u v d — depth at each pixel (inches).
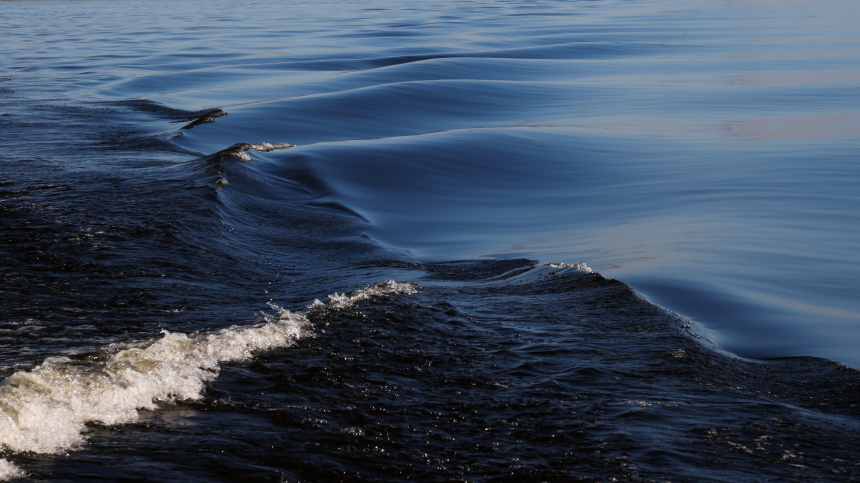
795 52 1615.4
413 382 237.3
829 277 389.7
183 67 1518.2
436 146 739.4
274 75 1400.1
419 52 1722.4
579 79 1344.7
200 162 615.8
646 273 390.6
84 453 188.1
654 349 270.1
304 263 406.9
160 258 377.4
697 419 218.8
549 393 232.1
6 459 182.2
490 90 1190.3
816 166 660.1
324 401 221.6
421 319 291.1
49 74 1418.6
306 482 182.9
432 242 499.2
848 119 896.9
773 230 478.9
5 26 2571.4
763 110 983.0
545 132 838.5
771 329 318.7
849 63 1403.8
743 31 2117.4
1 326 282.4
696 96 1117.7
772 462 198.2
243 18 2935.5
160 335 279.6
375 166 666.8
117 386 216.4
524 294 333.4
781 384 255.3
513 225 542.3
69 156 682.8
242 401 219.1
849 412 233.5
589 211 568.1
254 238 448.1
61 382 212.7
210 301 326.0
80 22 2785.4
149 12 3361.2
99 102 1117.1
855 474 194.7
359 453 196.1
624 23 2484.0
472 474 188.7
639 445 201.8
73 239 395.9
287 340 263.0
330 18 2866.6
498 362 254.5
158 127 923.4
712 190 595.2
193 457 189.3
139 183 531.8
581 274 356.5
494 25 2466.8
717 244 446.9
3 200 470.6
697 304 346.6
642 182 640.4
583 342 274.5
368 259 422.3
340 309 294.8
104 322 292.5
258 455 192.1
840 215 513.0
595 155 747.4
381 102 1073.5
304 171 633.0
